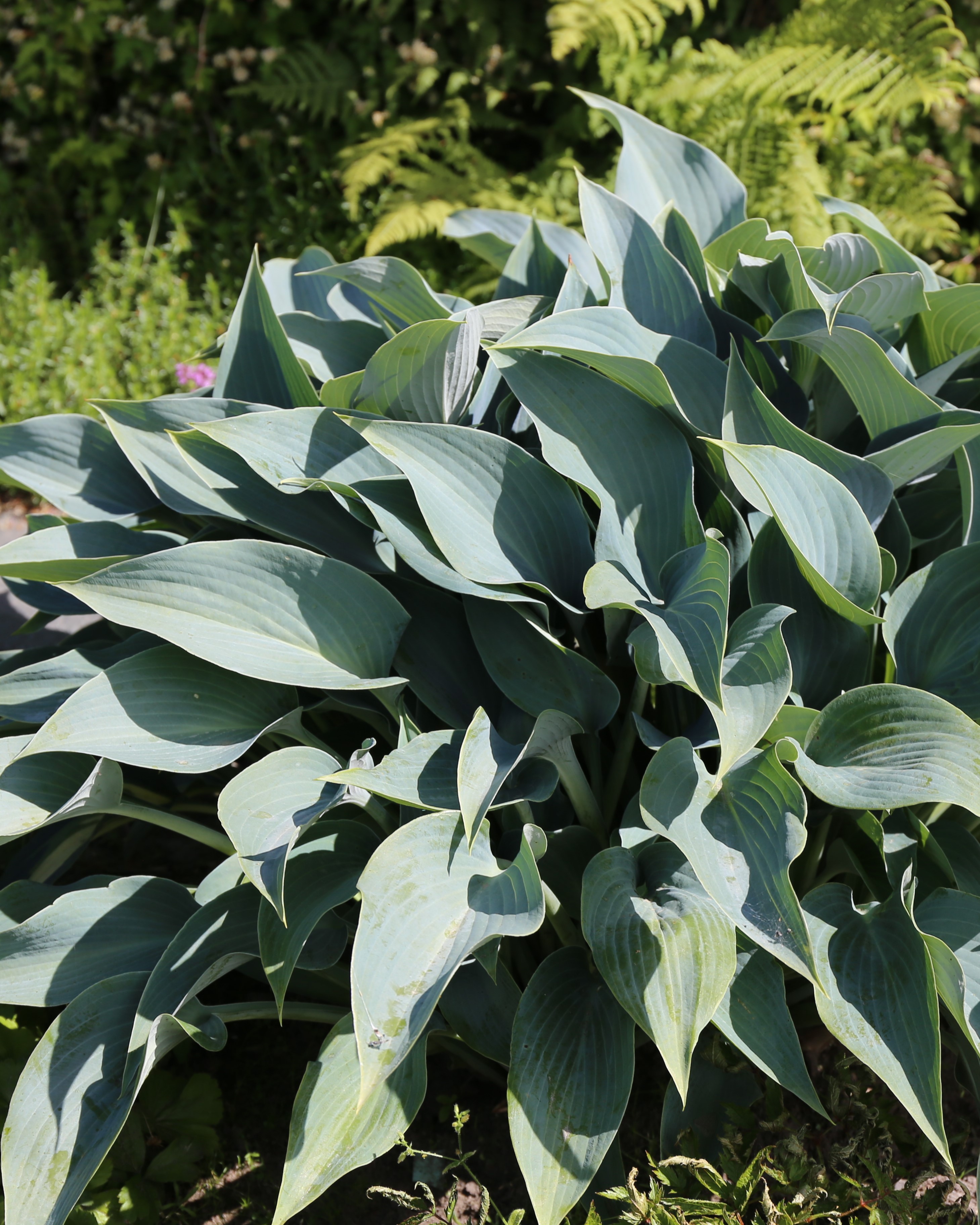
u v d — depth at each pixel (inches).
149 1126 75.1
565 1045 60.7
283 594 65.0
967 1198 71.2
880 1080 76.2
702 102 180.4
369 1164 76.9
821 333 69.5
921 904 63.2
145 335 192.4
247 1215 74.5
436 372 70.2
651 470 68.4
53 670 73.3
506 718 69.9
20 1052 77.0
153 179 228.7
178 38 223.9
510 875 58.4
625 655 70.2
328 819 68.7
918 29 173.3
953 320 82.1
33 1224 57.7
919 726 58.8
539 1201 54.7
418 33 203.6
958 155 189.8
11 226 238.5
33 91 234.1
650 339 71.3
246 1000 88.7
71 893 67.4
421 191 189.0
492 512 66.4
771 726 63.7
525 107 213.2
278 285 102.3
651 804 57.7
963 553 67.2
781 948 52.0
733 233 86.3
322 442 70.0
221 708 66.2
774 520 66.3
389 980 53.4
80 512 83.2
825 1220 64.5
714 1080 69.2
